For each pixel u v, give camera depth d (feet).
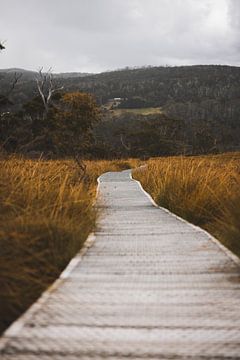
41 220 25.23
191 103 495.82
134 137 271.28
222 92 550.36
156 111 490.90
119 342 14.12
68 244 26.14
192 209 40.86
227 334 14.74
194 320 16.02
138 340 14.28
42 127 144.15
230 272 22.54
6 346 13.61
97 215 38.73
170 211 48.52
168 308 17.29
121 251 27.78
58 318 16.11
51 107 162.71
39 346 13.73
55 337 14.43
